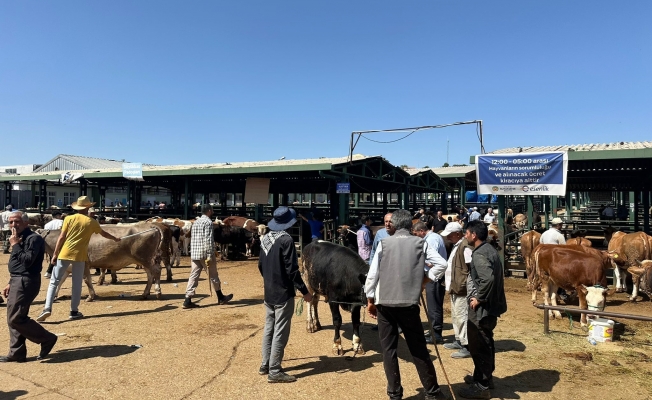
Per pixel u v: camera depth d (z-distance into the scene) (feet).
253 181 59.47
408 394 14.70
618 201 89.86
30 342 19.93
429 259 14.48
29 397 14.23
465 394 14.46
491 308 14.15
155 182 82.02
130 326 22.36
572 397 14.55
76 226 23.24
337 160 53.52
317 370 16.71
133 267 43.16
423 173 72.02
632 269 29.63
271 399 14.19
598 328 20.30
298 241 54.85
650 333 22.02
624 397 14.56
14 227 17.03
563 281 23.44
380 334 13.83
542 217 93.20
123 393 14.58
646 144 42.29
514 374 16.55
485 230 14.82
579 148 40.55
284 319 15.70
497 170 37.14
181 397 14.29
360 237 28.68
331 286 18.34
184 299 28.60
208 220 26.61
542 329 22.63
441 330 20.15
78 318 23.67
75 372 16.34
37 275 17.37
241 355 18.21
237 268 43.55
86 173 66.90
